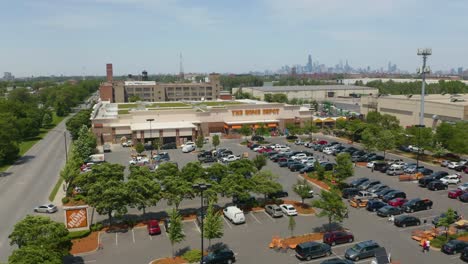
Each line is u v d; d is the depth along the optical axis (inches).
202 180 1964.8
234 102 6171.3
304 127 4498.0
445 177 2679.6
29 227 1397.6
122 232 1859.0
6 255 1627.7
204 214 2039.9
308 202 2273.6
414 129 3656.5
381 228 1902.1
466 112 4215.1
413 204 2119.8
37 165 3358.8
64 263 1537.9
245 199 2052.2
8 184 2748.5
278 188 2145.7
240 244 1718.8
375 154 3405.5
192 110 4677.7
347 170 2493.8
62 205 2285.9
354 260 1547.7
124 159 3511.3
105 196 1812.3
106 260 1566.2
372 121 4645.7
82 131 3715.6
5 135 3420.3
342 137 4574.3
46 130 5669.3
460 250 1619.1
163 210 2154.3
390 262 1524.4
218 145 4089.6
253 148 3873.0
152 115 4512.8
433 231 1813.5
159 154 3508.9
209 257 1517.0
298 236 1788.9
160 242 1740.9
